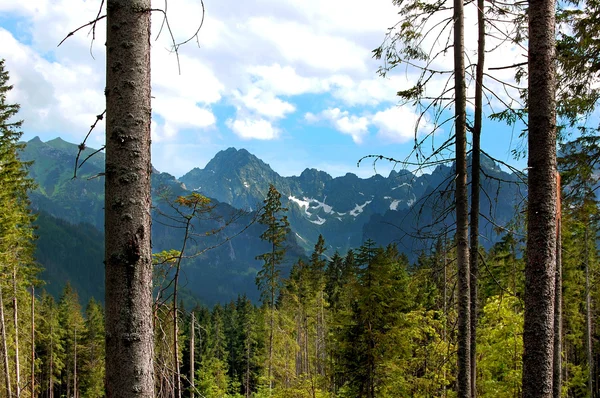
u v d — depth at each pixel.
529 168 4.58
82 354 41.38
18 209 17.03
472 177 6.71
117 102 2.26
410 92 6.96
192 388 4.76
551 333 4.41
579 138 7.52
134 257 2.21
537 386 4.38
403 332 13.89
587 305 19.62
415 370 15.48
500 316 13.92
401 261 20.44
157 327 4.96
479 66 6.68
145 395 2.18
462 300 6.43
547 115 4.48
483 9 6.75
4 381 19.39
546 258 4.45
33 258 20.03
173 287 5.05
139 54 2.31
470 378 6.66
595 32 6.57
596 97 7.12
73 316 41.59
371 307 13.67
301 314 32.62
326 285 41.78
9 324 21.62
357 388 14.29
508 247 15.87
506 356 13.51
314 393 17.45
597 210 7.80
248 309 49.84
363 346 13.91
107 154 2.28
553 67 4.52
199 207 5.13
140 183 2.27
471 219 6.71
